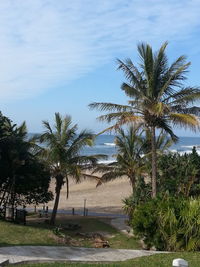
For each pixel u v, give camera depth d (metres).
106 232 25.64
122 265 12.80
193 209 16.47
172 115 24.19
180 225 16.47
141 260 13.95
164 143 32.97
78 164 29.67
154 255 14.88
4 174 25.86
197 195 22.77
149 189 26.02
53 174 29.05
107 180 32.84
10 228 20.73
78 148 28.97
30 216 32.41
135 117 24.34
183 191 22.70
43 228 23.42
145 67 25.02
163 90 24.70
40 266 12.00
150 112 24.08
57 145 28.42
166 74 25.25
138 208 18.27
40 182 27.50
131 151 31.70
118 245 21.61
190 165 23.39
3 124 25.53
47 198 28.98
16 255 13.62
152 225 17.12
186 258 14.27
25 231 20.53
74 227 26.62
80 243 20.92
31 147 29.00
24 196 29.09
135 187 28.77
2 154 25.33
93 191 50.91
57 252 14.82
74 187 53.91
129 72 25.27
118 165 32.12
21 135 28.19
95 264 12.62
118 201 44.22
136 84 25.36
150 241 17.27
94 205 42.09
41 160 28.98
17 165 25.17
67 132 28.88
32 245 16.12
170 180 23.48
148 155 30.70
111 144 143.88
